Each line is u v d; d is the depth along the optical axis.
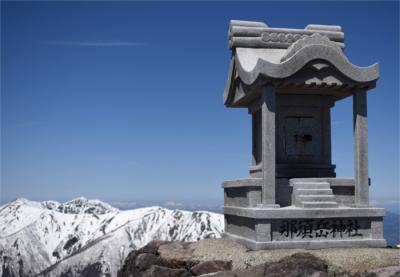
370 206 19.19
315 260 15.98
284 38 21.61
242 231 20.08
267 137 18.77
